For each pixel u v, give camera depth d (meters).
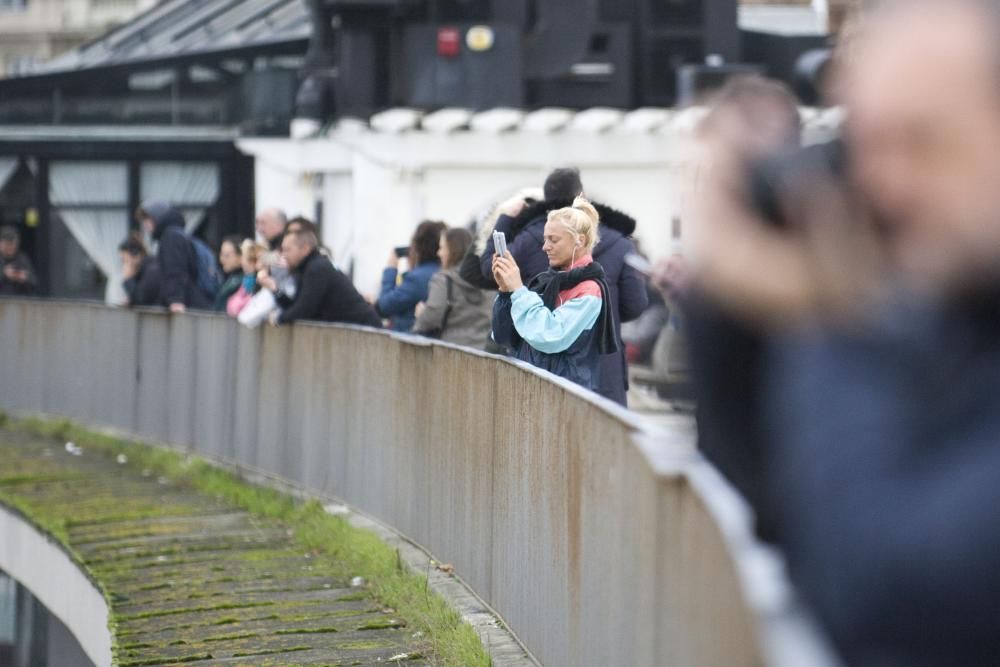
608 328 17.97
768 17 51.53
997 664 5.07
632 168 46.69
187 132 60.00
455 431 19.95
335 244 50.94
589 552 12.75
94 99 60.47
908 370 5.24
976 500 5.06
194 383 33.72
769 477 5.76
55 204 59.69
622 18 50.75
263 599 20.42
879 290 5.28
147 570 22.66
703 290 5.56
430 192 47.22
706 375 5.72
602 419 12.19
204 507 28.69
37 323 42.25
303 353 28.08
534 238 19.53
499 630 17.06
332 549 23.42
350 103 50.00
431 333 23.98
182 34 65.44
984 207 5.08
